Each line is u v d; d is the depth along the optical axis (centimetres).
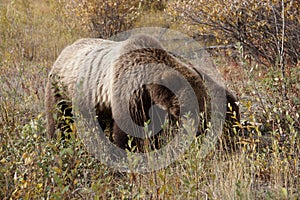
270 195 722
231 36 1742
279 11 1561
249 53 1706
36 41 2348
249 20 1631
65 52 1210
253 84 1048
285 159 806
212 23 1772
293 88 1103
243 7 1628
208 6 1752
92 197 790
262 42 1642
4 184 771
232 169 824
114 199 787
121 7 2427
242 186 753
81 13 2441
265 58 1673
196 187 730
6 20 2389
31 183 759
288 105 1043
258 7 1540
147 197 774
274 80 1077
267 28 1634
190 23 1859
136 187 804
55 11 2702
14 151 834
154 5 2959
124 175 945
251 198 755
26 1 2870
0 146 885
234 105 1007
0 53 2003
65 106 1098
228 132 907
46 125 1188
